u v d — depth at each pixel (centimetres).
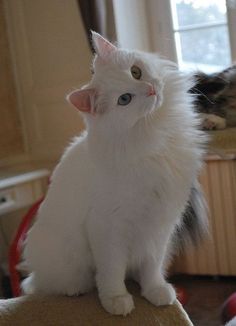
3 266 246
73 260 102
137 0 229
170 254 118
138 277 106
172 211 93
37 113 253
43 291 107
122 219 91
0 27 246
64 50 238
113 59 90
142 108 83
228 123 142
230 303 148
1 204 207
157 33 235
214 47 228
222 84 147
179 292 217
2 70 249
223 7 222
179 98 92
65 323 92
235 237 229
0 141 246
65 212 100
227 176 221
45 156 254
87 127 91
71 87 240
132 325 91
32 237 108
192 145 94
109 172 87
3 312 96
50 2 235
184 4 229
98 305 96
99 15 207
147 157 87
